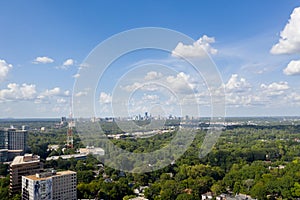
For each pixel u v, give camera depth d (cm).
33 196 11788
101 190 13438
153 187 13462
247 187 14762
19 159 14662
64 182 12962
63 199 12875
